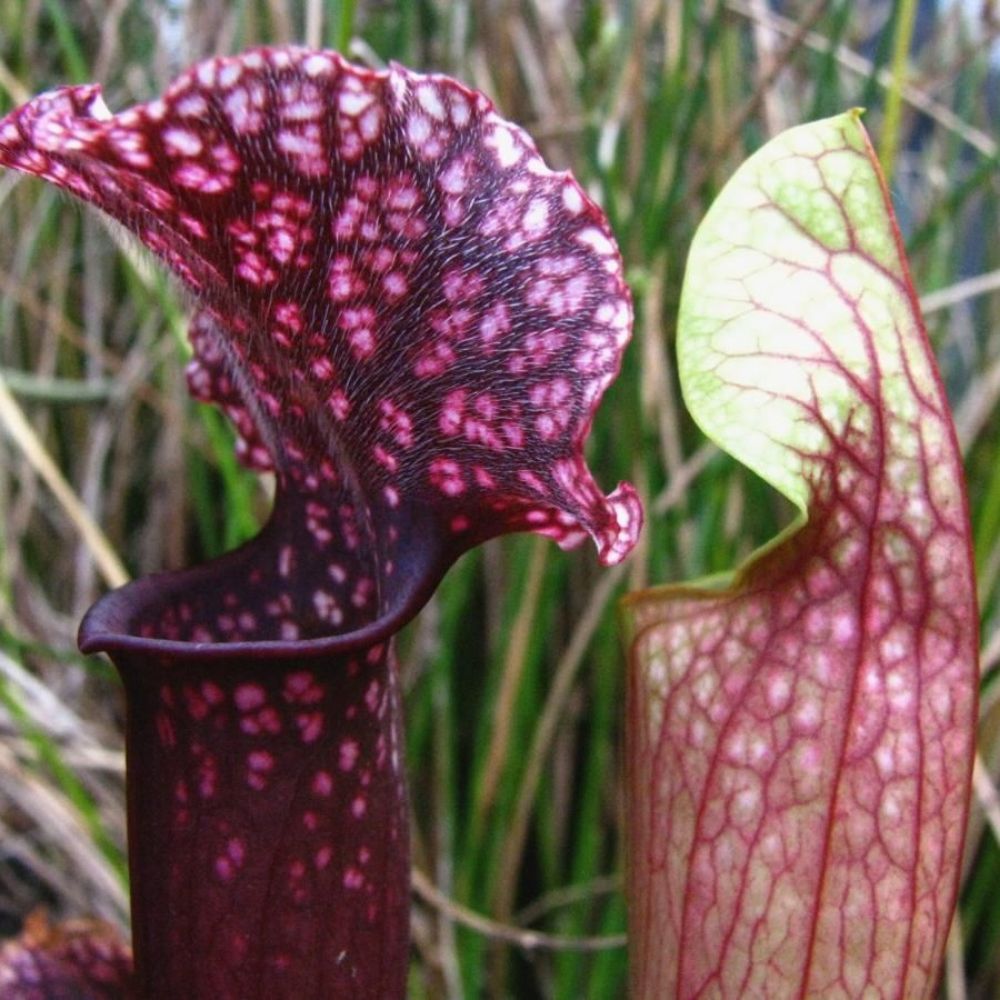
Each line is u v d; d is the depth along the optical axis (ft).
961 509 0.55
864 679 0.56
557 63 1.30
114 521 1.45
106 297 1.51
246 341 0.58
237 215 0.51
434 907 1.23
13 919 1.34
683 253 1.25
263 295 0.54
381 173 0.50
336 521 0.61
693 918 0.58
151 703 0.56
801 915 0.56
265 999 0.57
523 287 0.50
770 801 0.57
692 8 1.07
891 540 0.55
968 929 1.21
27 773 1.13
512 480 0.53
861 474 0.55
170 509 1.38
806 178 0.55
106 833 1.23
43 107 0.48
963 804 0.57
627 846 0.63
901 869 0.56
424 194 0.50
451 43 1.26
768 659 0.57
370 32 1.34
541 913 1.24
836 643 0.56
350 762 0.56
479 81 1.26
